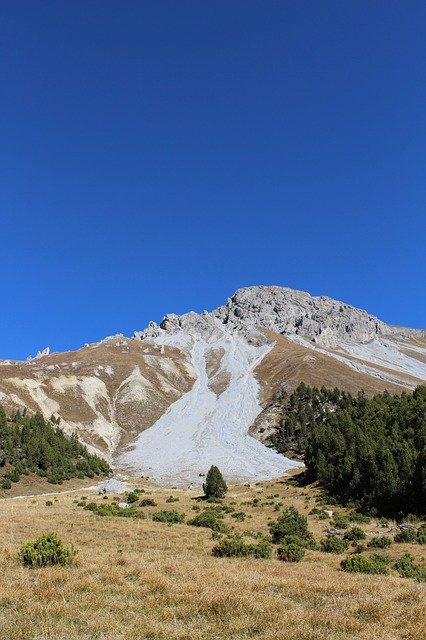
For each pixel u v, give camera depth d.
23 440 110.62
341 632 11.15
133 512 49.41
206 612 12.41
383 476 61.31
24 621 10.76
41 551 17.80
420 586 18.38
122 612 12.03
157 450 149.25
